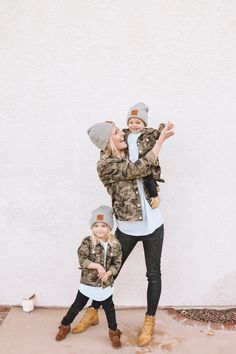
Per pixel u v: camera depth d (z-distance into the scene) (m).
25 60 3.75
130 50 3.74
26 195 3.94
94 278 3.34
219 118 3.84
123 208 3.28
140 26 3.71
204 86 3.79
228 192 3.95
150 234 3.36
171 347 3.42
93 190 3.92
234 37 3.73
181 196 3.95
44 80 3.78
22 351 3.35
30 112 3.82
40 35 3.71
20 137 3.85
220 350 3.38
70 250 4.01
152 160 3.12
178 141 3.86
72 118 3.82
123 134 3.24
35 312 4.00
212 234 4.00
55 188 3.92
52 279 4.05
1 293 4.09
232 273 4.05
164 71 3.77
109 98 3.80
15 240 4.00
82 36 3.72
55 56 3.74
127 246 3.43
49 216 3.96
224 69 3.77
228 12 3.70
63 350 3.36
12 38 3.72
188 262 4.04
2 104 3.81
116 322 3.62
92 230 3.33
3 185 3.92
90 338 3.53
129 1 3.67
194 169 3.91
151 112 3.82
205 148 3.88
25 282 4.07
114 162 3.12
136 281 4.05
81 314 3.95
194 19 3.70
